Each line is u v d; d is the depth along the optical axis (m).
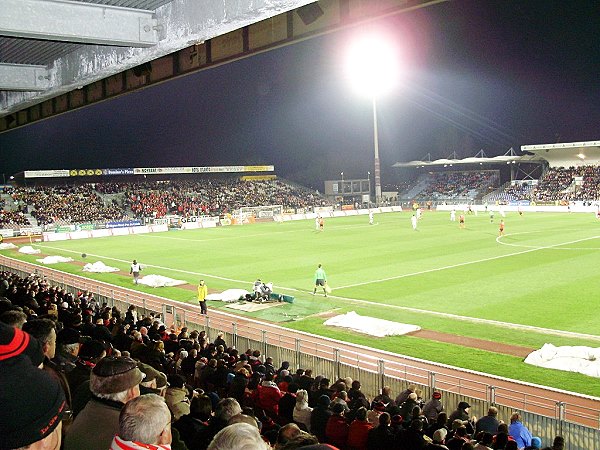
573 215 68.81
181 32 7.35
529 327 20.81
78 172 77.69
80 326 13.14
